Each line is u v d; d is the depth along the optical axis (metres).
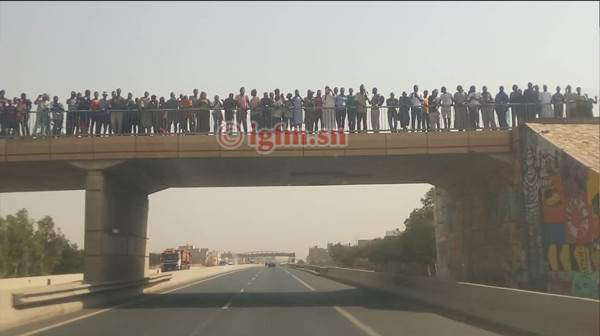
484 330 14.80
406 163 25.38
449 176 28.19
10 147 23.05
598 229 17.16
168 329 15.34
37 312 17.69
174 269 77.69
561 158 19.28
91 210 23.08
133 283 27.48
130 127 23.75
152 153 23.25
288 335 14.09
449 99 23.91
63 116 23.58
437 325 15.88
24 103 23.44
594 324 10.85
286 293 31.02
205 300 26.00
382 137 23.42
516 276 22.16
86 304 21.88
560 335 12.08
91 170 23.27
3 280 34.12
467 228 27.70
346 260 78.06
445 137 23.34
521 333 13.84
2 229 49.25
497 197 24.19
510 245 22.69
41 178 27.30
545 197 20.36
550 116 24.08
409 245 41.19
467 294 18.12
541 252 20.55
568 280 18.81
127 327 15.77
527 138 21.88
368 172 27.84
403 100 23.73
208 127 23.52
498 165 23.72
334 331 14.74
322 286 38.72
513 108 23.97
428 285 22.77
